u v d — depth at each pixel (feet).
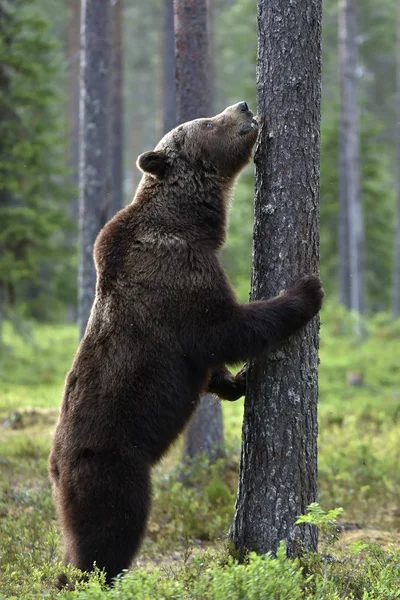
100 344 30.60
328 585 27.78
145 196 32.89
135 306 30.27
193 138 33.42
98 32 60.85
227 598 23.93
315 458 31.71
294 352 30.89
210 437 54.03
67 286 122.01
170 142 33.73
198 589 25.23
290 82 30.55
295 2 30.42
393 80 221.25
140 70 227.40
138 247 31.30
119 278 30.86
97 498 29.07
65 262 122.83
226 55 210.18
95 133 60.85
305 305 29.94
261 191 31.40
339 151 149.79
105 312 30.83
